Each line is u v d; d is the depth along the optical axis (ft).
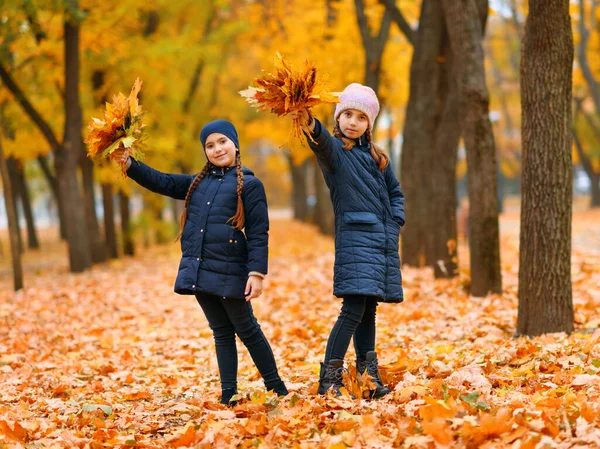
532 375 13.76
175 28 64.18
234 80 75.97
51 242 102.37
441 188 33.45
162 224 67.21
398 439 10.23
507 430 10.02
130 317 29.25
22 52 46.39
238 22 58.39
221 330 13.88
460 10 26.20
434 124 35.65
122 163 13.10
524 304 19.44
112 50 48.78
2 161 39.14
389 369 14.83
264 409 12.81
